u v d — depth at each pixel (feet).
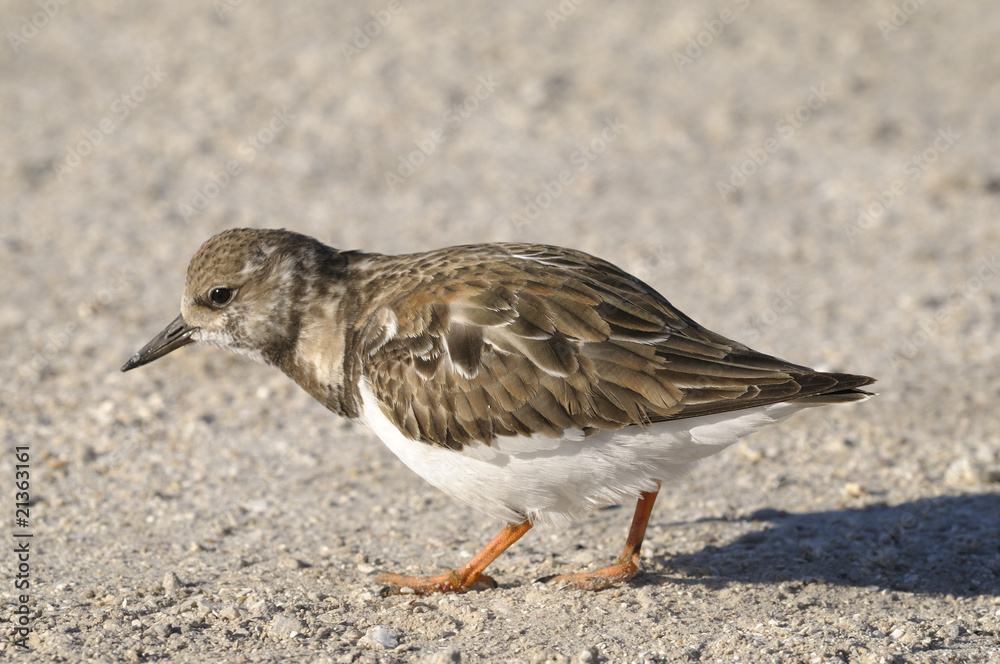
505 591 31.12
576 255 30.58
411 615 29.09
